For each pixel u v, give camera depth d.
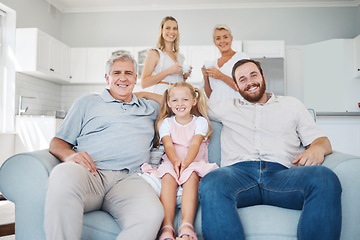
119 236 1.16
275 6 5.46
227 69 2.61
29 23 4.69
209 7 5.50
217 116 1.75
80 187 1.16
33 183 1.26
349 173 1.28
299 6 5.45
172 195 1.34
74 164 1.26
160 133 1.66
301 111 1.64
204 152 1.69
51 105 5.25
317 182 1.18
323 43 5.16
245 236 1.18
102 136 1.54
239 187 1.32
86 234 1.23
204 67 2.65
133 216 1.17
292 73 5.35
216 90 2.61
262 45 5.14
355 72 4.98
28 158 1.29
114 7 5.59
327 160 1.43
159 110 1.83
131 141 1.54
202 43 5.52
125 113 1.60
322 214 1.13
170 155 1.54
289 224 1.20
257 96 1.70
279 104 1.66
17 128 4.21
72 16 5.70
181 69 2.41
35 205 1.25
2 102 4.27
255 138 1.59
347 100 4.99
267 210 1.27
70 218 1.10
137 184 1.35
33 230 1.25
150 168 1.50
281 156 1.52
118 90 1.64
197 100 1.74
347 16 5.41
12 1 4.27
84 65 5.25
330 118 3.37
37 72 4.38
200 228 1.27
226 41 2.63
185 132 1.65
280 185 1.32
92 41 5.66
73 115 1.56
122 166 1.49
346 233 1.25
